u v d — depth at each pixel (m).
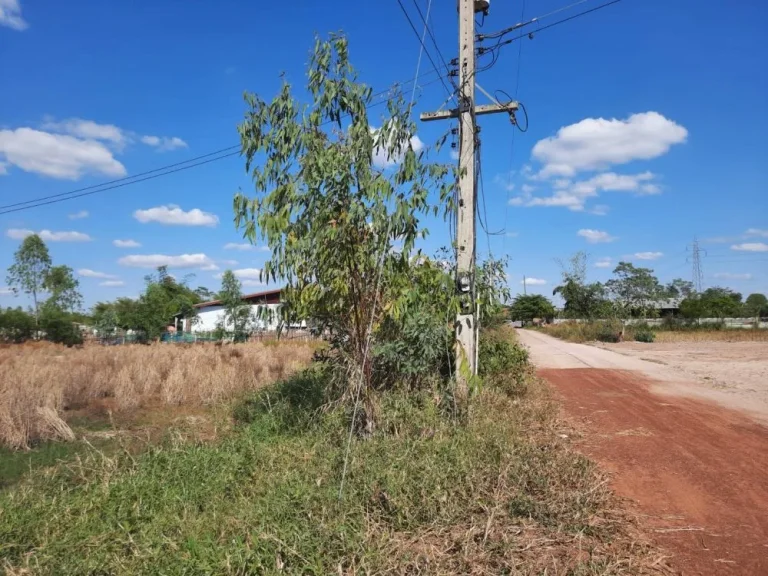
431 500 4.87
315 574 3.80
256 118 6.62
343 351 7.17
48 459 7.64
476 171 9.88
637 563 4.22
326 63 6.59
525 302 85.56
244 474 5.75
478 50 10.87
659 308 61.03
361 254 6.51
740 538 4.75
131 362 17.52
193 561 3.87
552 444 7.23
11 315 37.59
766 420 9.70
